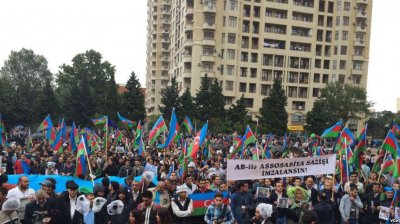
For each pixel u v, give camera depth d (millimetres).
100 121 23484
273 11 73812
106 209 7930
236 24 70125
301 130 70188
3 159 15734
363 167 13727
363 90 62469
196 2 67625
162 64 99875
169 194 9438
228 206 8516
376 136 77875
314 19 75375
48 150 19500
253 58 72625
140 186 9648
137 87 59594
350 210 9344
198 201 9531
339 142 16172
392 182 12219
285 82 74312
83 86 62188
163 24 98750
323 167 10219
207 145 20062
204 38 67875
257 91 72375
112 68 86188
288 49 74188
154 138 18672
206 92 53312
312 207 9117
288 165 9930
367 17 76938
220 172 13273
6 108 54125
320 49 76750
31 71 95688
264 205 7832
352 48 76750
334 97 61500
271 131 52188
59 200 7418
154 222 7262
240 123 50844
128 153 18641
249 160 9680
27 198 8445
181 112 53250
